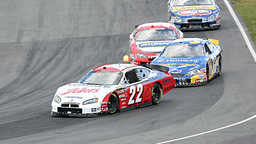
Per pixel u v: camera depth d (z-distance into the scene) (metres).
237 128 32.84
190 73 54.44
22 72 68.44
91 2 122.38
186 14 87.31
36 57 76.81
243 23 96.06
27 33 93.44
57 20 103.88
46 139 31.66
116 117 39.38
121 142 29.83
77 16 107.31
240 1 123.06
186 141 29.48
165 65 55.81
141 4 119.50
